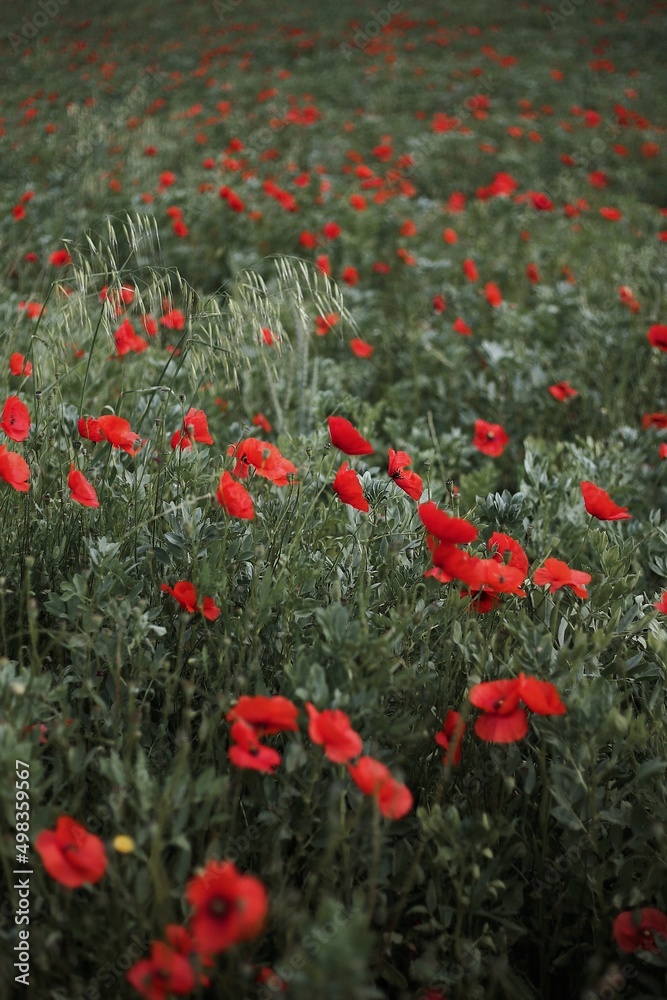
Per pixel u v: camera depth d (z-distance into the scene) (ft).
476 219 25.71
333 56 55.93
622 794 8.81
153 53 55.31
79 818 8.71
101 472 10.06
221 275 19.93
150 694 9.16
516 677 9.11
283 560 9.52
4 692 8.62
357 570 9.77
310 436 11.01
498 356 13.87
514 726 8.63
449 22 70.03
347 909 8.57
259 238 21.39
